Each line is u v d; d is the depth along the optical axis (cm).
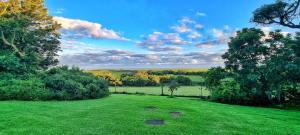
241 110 1692
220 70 3144
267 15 2014
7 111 1034
